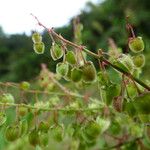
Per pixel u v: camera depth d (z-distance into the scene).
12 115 0.17
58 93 0.19
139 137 0.19
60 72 0.15
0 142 0.17
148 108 0.14
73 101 0.19
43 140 0.16
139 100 0.14
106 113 0.17
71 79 0.14
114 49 0.19
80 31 0.20
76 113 0.17
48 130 0.16
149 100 0.14
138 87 0.15
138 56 0.15
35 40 0.15
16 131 0.15
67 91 0.20
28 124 0.16
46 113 0.17
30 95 0.19
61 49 0.15
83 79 0.14
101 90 0.15
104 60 0.14
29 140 0.16
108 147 0.19
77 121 0.17
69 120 0.18
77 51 0.15
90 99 0.19
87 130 0.16
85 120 0.17
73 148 0.18
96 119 0.16
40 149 0.16
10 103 0.16
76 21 0.21
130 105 0.14
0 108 0.16
